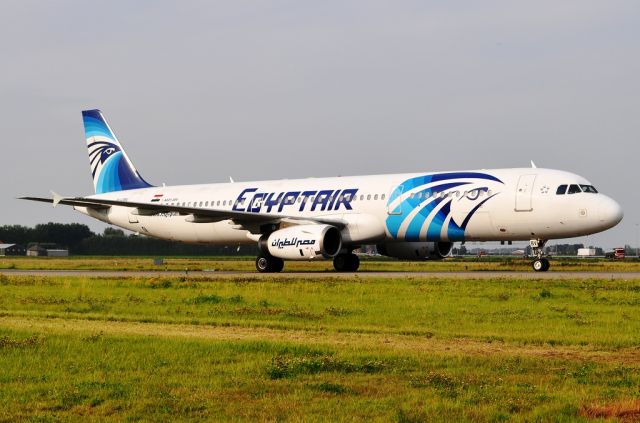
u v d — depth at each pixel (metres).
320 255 70.69
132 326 35.34
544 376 22.97
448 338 30.84
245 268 101.88
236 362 25.33
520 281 55.88
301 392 21.17
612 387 21.53
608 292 47.84
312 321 36.66
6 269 101.62
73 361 25.55
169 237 90.19
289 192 80.25
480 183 69.75
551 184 67.19
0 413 19.41
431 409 19.31
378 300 44.94
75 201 79.31
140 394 21.08
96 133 97.56
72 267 109.25
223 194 85.50
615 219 65.69
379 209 73.44
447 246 78.62
